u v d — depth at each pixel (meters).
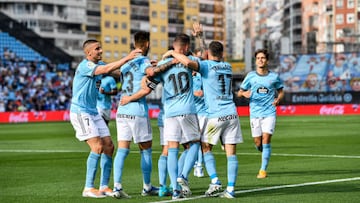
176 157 17.42
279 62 122.00
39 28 160.00
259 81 23.33
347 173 22.98
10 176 23.83
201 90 22.50
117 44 183.62
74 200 17.39
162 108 20.09
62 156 32.81
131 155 32.56
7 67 111.50
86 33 170.25
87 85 17.88
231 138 17.66
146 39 18.17
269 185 19.88
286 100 120.31
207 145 18.02
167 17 197.50
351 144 38.69
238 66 152.38
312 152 33.03
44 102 113.00
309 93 118.44
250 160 29.17
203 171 25.03
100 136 18.11
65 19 164.75
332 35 198.62
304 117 86.12
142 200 17.19
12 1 157.25
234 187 19.03
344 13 196.50
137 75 17.97
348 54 117.12
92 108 18.19
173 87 17.50
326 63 118.94
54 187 20.39
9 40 115.19
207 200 16.81
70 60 119.81
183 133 17.52
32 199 17.69
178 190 17.36
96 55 18.16
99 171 24.80
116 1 183.25
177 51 17.58
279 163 27.41
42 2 159.88
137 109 18.00
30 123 85.50
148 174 18.25
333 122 70.00
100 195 17.84
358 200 16.45
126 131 18.03
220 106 17.70
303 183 20.16
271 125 23.02
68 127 69.94
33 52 116.25
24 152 35.78
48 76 115.38
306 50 153.25
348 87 116.62
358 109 95.69
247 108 100.19
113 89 29.25
